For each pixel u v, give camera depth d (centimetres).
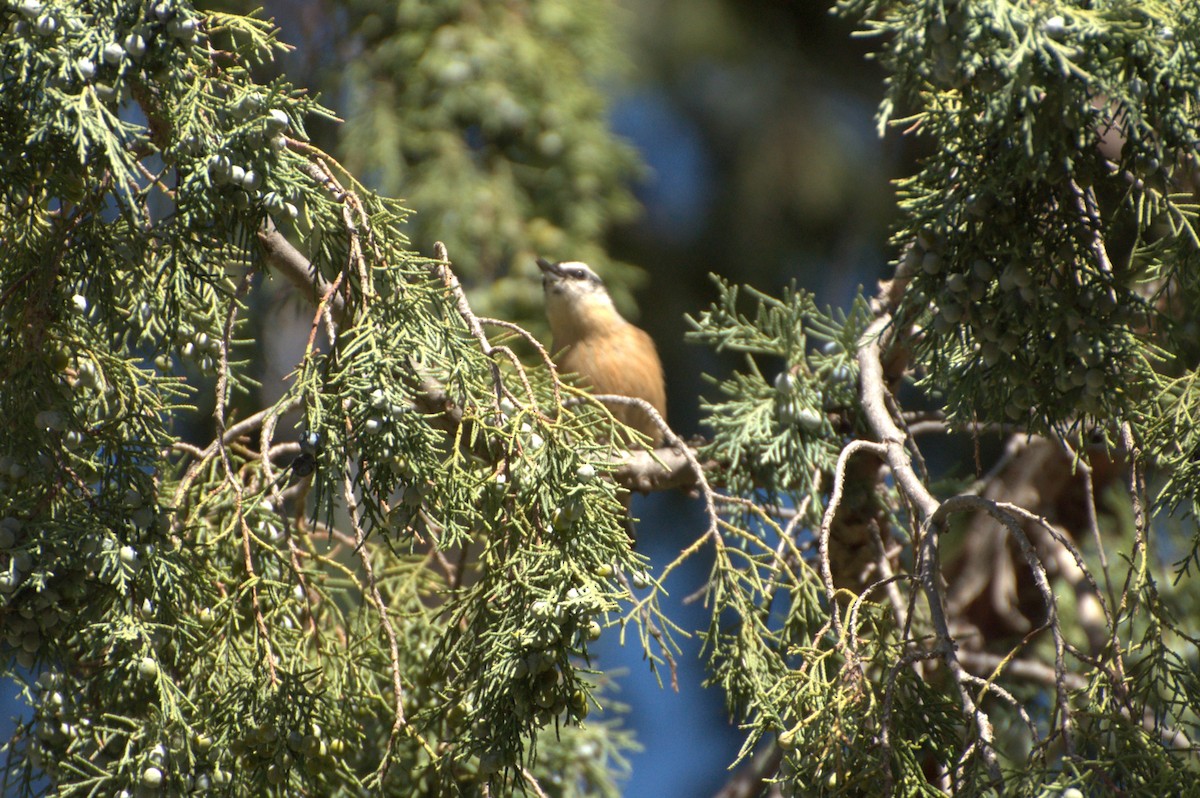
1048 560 806
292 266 506
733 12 1358
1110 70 400
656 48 1338
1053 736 381
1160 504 427
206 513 494
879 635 443
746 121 1338
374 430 404
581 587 406
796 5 1373
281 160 421
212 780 414
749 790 770
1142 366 441
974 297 435
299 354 959
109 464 431
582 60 1015
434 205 931
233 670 438
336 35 983
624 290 982
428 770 514
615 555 425
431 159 946
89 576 419
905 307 459
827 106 1358
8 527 409
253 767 424
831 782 392
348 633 501
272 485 432
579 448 429
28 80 399
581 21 1015
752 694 465
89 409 459
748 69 1348
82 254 437
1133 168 424
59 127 387
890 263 630
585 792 599
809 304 641
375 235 445
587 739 603
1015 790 380
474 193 941
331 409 410
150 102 424
